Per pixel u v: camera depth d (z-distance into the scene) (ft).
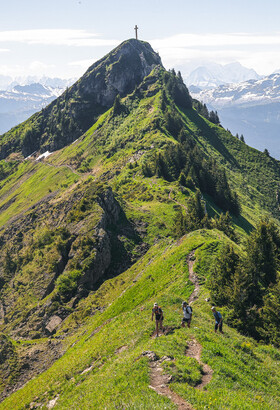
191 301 142.20
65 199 485.15
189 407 54.90
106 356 99.86
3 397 185.78
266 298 128.36
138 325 107.55
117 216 400.26
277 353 98.12
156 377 65.36
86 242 337.52
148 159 572.92
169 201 433.48
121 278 304.50
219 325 96.89
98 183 423.64
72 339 222.28
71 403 76.54
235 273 128.67
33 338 269.23
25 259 386.11
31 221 518.37
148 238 378.32
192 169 495.41
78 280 309.42
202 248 186.80
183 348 78.69
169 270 186.19
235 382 66.64
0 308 340.59
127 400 58.44
